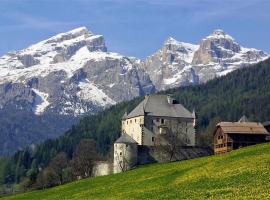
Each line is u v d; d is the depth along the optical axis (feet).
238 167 360.89
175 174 401.70
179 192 315.37
